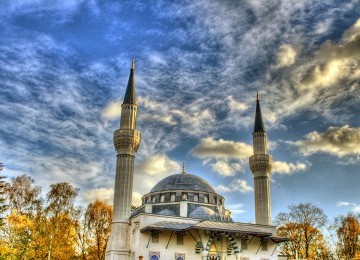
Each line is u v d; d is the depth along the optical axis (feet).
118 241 196.44
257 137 264.52
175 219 195.42
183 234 190.29
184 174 249.75
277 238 204.95
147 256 181.06
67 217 224.33
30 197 230.89
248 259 199.93
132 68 250.78
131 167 216.13
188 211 218.79
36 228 215.31
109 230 259.60
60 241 220.23
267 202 244.42
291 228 289.12
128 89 240.53
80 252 249.75
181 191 230.48
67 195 227.81
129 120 228.63
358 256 245.04
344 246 275.59
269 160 254.27
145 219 188.14
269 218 240.73
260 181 249.55
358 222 277.03
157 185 247.29
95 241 256.11
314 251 283.18
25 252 207.72
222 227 188.14
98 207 263.49
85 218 259.19
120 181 211.00
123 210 204.44
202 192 232.73
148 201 236.22
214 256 191.52
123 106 233.35
